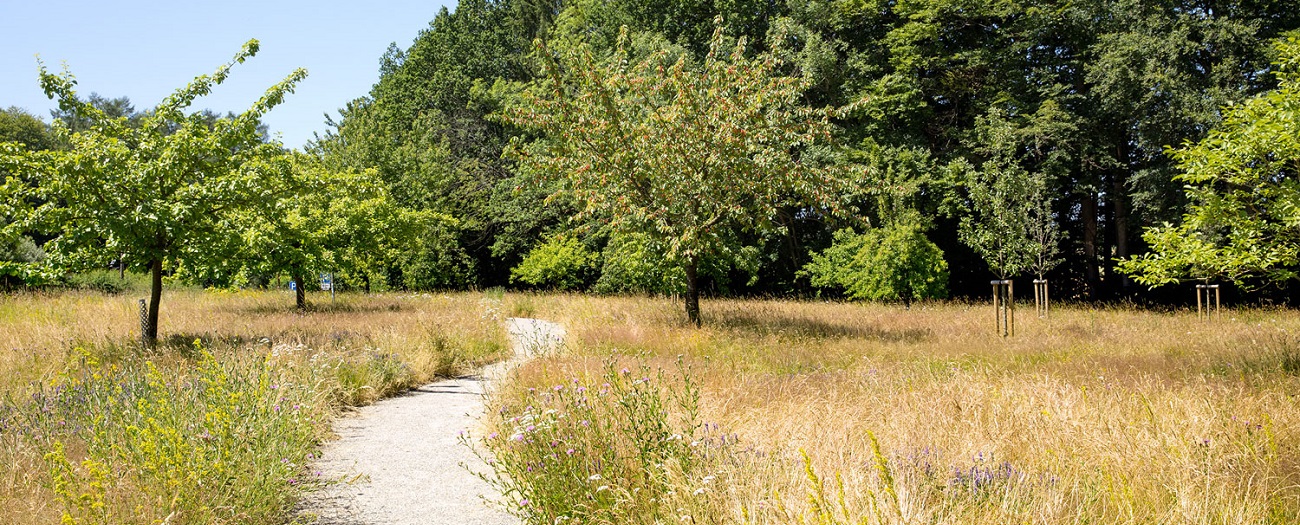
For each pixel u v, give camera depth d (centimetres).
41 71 1024
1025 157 2653
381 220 2011
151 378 615
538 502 436
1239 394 661
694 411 523
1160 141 2402
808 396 704
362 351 1013
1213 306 2339
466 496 525
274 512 472
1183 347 1179
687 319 1495
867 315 1798
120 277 3002
